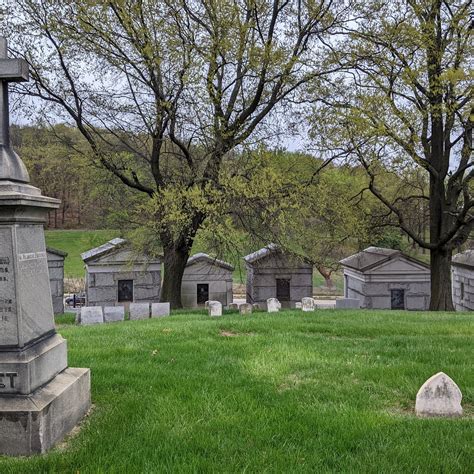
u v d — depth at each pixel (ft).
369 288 68.90
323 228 62.54
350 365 22.17
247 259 70.54
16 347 13.58
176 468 11.85
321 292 123.54
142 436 13.82
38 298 15.02
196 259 70.38
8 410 12.87
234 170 56.85
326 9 54.39
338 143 57.41
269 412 15.85
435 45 51.70
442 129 61.67
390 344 27.63
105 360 22.95
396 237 101.71
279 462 12.34
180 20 51.47
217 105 54.29
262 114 56.65
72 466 12.03
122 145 60.54
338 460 12.58
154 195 51.88
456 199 63.00
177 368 21.34
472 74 44.65
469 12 52.54
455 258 77.15
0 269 13.76
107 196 81.46
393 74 53.83
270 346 26.30
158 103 53.88
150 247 64.39
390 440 13.83
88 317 49.08
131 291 68.18
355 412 16.01
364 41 55.31
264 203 51.70
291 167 59.82
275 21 55.98
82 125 55.93
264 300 69.56
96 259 66.74
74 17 51.24
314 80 56.85
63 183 101.24
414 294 69.15
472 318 39.73
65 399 14.37
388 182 74.84
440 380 16.30
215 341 27.71
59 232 185.26
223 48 50.34
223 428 14.55
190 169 57.88
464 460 12.61
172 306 61.82
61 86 55.31
